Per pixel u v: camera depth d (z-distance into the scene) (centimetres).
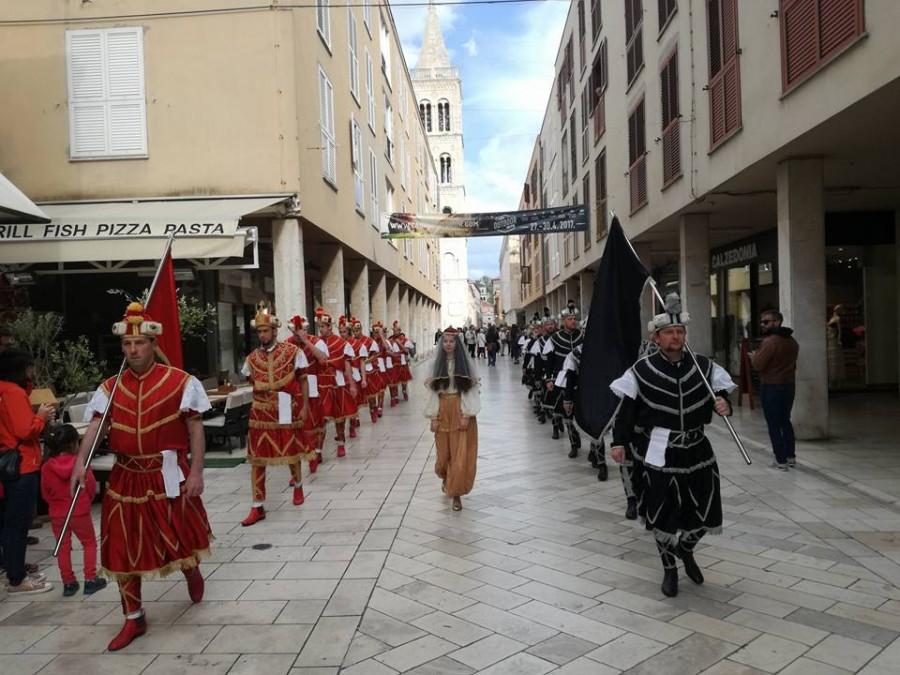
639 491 478
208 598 473
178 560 421
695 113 1168
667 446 443
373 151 2141
